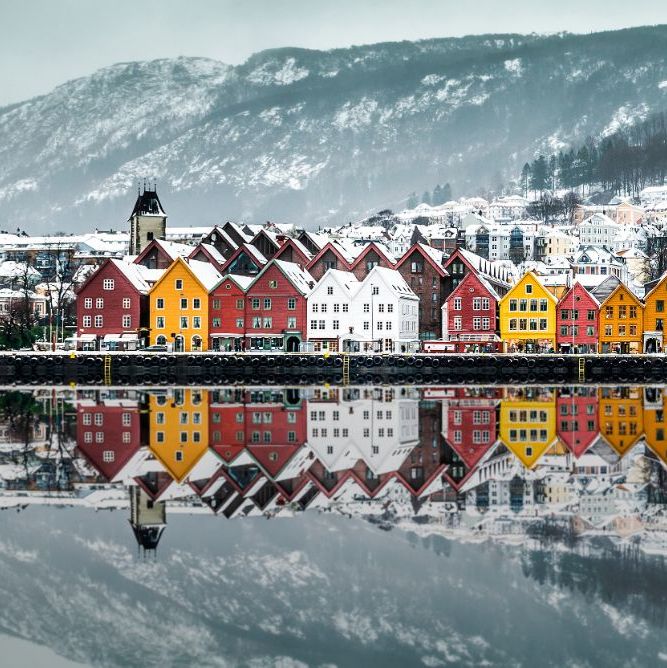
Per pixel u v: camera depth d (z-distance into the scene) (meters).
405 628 38.59
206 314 165.00
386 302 162.25
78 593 42.50
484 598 40.81
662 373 148.38
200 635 38.44
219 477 62.78
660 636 37.53
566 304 162.38
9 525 52.00
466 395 117.94
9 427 86.00
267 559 46.06
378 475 62.53
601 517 51.53
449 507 53.91
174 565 45.59
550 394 119.25
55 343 168.25
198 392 123.38
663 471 63.41
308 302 163.38
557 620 38.88
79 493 58.91
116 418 92.62
